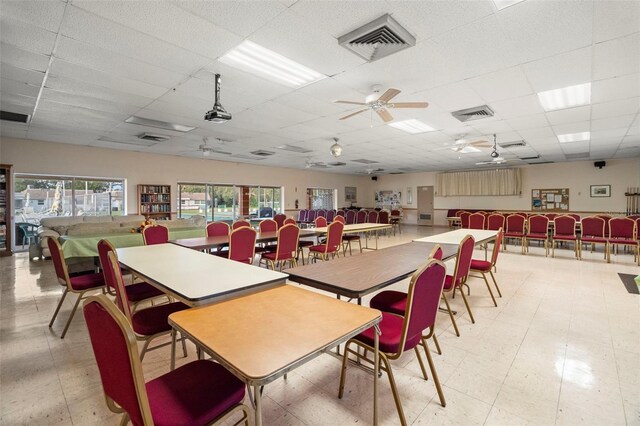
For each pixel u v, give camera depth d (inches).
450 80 138.0
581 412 69.4
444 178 527.5
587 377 83.2
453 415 68.7
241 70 128.6
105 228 214.1
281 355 41.3
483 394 76.3
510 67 124.7
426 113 189.0
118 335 36.3
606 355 94.7
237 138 269.4
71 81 140.0
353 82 141.2
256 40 105.3
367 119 205.6
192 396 47.3
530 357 94.1
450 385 80.1
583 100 163.9
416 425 65.6
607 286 170.2
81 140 279.4
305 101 167.6
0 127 227.6
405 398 74.9
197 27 97.7
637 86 143.7
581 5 85.7
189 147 315.0
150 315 77.6
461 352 97.4
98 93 155.4
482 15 90.7
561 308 136.0
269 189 485.1
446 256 115.8
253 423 66.8
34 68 126.3
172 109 182.5
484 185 485.1
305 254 282.5
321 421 67.1
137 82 141.6
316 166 478.6
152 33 101.0
